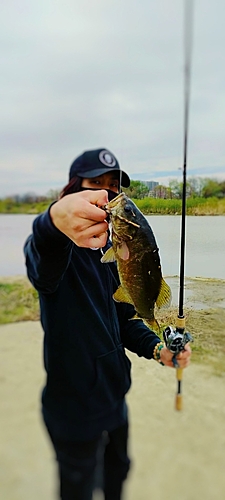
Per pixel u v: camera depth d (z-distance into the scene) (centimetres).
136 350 149
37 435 188
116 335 140
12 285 296
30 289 297
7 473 166
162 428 178
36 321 276
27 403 199
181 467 164
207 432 174
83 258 128
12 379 215
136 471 161
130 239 112
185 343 130
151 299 123
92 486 134
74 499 128
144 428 179
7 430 188
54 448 134
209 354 174
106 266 136
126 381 143
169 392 191
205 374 181
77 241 95
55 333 122
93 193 105
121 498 149
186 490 151
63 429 126
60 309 121
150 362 198
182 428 182
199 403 185
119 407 139
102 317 131
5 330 263
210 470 159
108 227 105
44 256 99
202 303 161
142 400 189
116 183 172
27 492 155
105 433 134
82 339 123
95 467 136
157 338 144
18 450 179
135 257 115
